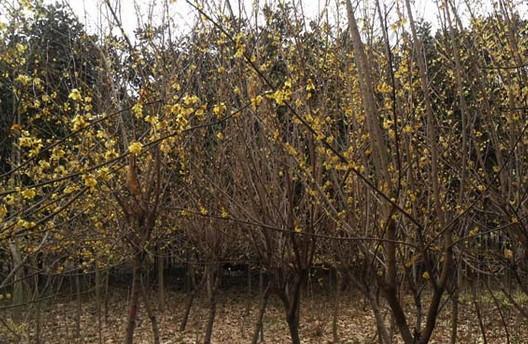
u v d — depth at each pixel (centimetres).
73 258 865
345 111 487
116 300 1714
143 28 611
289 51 516
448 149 512
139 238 600
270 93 363
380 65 471
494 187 468
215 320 1485
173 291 1973
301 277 580
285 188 559
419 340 423
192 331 1326
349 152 425
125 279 1991
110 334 1262
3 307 501
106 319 1299
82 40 671
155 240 871
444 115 665
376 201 442
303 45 514
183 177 677
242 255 997
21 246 629
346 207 440
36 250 493
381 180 402
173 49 621
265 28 525
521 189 468
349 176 500
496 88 534
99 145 576
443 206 446
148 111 523
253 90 472
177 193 725
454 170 515
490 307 1205
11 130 395
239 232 794
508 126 500
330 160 392
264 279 2192
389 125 425
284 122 546
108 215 711
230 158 649
